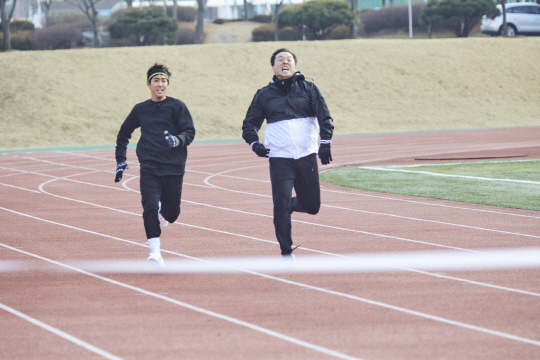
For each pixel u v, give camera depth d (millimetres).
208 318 6121
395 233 10609
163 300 6781
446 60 56188
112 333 5711
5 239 10570
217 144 36688
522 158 24078
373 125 47594
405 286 7250
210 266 8391
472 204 13656
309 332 5668
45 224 12109
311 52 54875
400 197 15031
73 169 24438
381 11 80562
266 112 8234
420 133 42719
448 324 5836
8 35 59281
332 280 7562
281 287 7262
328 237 10352
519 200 14000
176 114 8336
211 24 85062
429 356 5035
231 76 51094
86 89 46781
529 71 56250
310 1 69750
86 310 6449
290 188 8125
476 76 54750
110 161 27781
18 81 46469
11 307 6590
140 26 60969
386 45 57312
